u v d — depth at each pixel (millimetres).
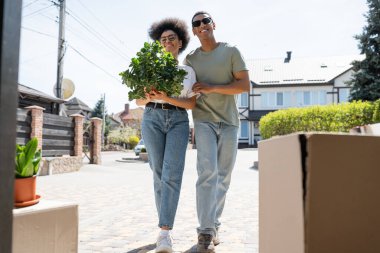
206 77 2773
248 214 3885
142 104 2730
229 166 2730
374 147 1002
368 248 982
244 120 29109
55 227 1687
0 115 850
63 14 13688
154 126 2578
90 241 2748
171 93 2393
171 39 2852
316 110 9773
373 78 14812
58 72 13789
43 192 5750
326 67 29578
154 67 2330
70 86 14438
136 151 20625
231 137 2691
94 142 12984
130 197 5223
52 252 1670
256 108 28844
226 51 2730
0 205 848
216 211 2695
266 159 1288
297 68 30141
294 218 1019
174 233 3025
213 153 2539
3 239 855
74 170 10383
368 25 14984
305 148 972
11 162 884
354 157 989
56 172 9562
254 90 28969
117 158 18859
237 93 2611
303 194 965
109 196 5320
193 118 2709
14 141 895
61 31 13703
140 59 2352
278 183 1152
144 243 2693
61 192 5766
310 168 963
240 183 7109
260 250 1343
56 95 13875
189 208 4285
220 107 2650
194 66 2826
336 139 984
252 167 11406
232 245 2637
